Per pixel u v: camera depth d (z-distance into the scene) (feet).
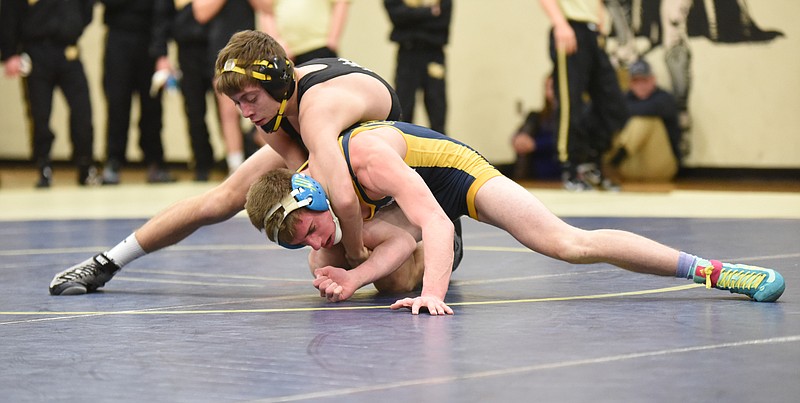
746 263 28.63
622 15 76.18
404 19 63.82
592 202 53.26
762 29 72.95
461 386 15.26
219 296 25.59
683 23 74.59
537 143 77.05
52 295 26.53
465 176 24.49
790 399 14.16
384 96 25.32
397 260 24.13
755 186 67.46
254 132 68.59
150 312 23.27
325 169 23.16
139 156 95.35
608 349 17.57
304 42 60.80
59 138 98.63
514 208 23.80
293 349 18.33
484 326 20.10
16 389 16.03
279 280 28.45
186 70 70.03
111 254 26.84
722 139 74.49
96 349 18.95
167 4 69.92
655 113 70.85
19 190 68.54
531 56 80.18
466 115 81.25
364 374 16.22
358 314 22.08
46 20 68.13
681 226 39.88
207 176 73.05
